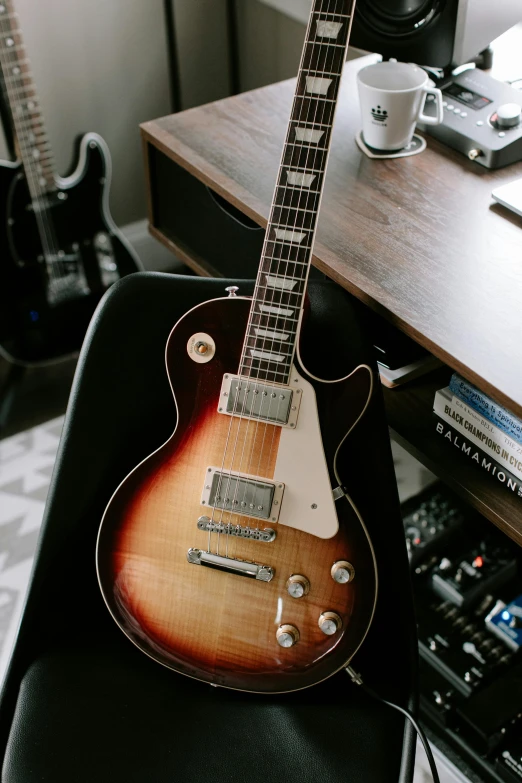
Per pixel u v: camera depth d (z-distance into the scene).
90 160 1.80
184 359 0.96
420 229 1.12
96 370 1.01
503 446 1.03
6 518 1.63
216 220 1.36
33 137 1.74
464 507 1.45
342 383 0.93
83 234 1.88
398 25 1.24
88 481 1.02
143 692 0.98
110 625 1.06
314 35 0.90
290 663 0.98
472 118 1.24
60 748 0.91
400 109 1.19
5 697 0.96
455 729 1.31
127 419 1.04
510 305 1.01
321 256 1.08
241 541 0.98
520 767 1.22
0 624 1.46
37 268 1.87
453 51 1.25
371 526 1.02
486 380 0.91
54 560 1.01
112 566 1.00
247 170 1.25
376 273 1.05
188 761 0.91
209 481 0.97
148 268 2.27
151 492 0.99
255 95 1.43
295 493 0.96
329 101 0.91
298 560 0.96
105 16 1.83
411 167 1.24
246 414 0.96
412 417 1.15
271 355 0.94
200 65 2.06
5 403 1.89
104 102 1.96
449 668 1.30
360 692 1.00
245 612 0.98
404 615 1.01
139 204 2.19
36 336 1.96
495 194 1.15
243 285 1.04
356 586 0.95
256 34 1.99
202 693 1.00
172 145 1.30
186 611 1.00
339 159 1.25
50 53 1.80
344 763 0.91
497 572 1.36
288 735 0.94
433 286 1.03
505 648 1.31
